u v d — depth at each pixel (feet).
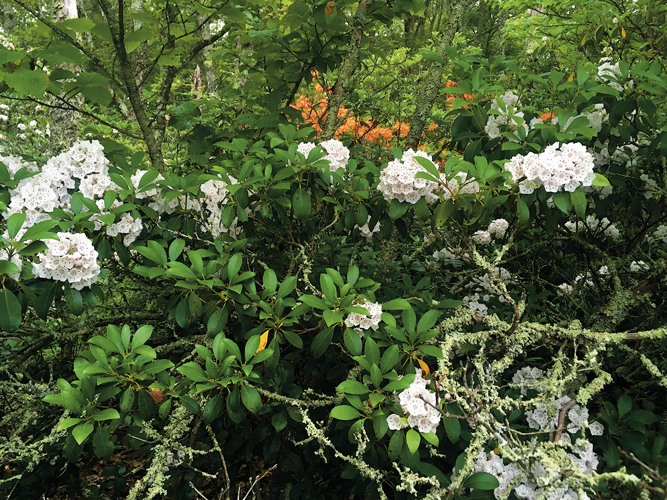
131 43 7.68
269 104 9.02
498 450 4.26
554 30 9.93
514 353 4.92
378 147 10.39
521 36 11.46
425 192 5.42
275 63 9.12
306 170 5.76
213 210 6.31
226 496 4.87
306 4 8.06
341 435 5.31
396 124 12.63
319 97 11.09
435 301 5.91
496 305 6.75
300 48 8.93
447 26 7.40
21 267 4.50
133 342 4.46
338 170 5.83
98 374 4.44
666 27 8.20
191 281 4.96
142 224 5.99
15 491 5.62
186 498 5.53
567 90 6.05
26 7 6.80
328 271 4.89
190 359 6.05
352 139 10.67
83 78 6.54
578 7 9.48
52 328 6.61
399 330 4.68
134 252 6.73
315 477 6.18
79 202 5.28
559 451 3.65
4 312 4.26
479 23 40.09
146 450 5.84
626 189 6.18
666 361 5.37
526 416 4.98
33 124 19.31
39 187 5.42
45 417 5.86
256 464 6.95
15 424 5.59
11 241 4.33
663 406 5.50
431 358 5.30
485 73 6.30
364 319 4.77
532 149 5.49
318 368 6.24
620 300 5.48
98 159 5.96
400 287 6.49
